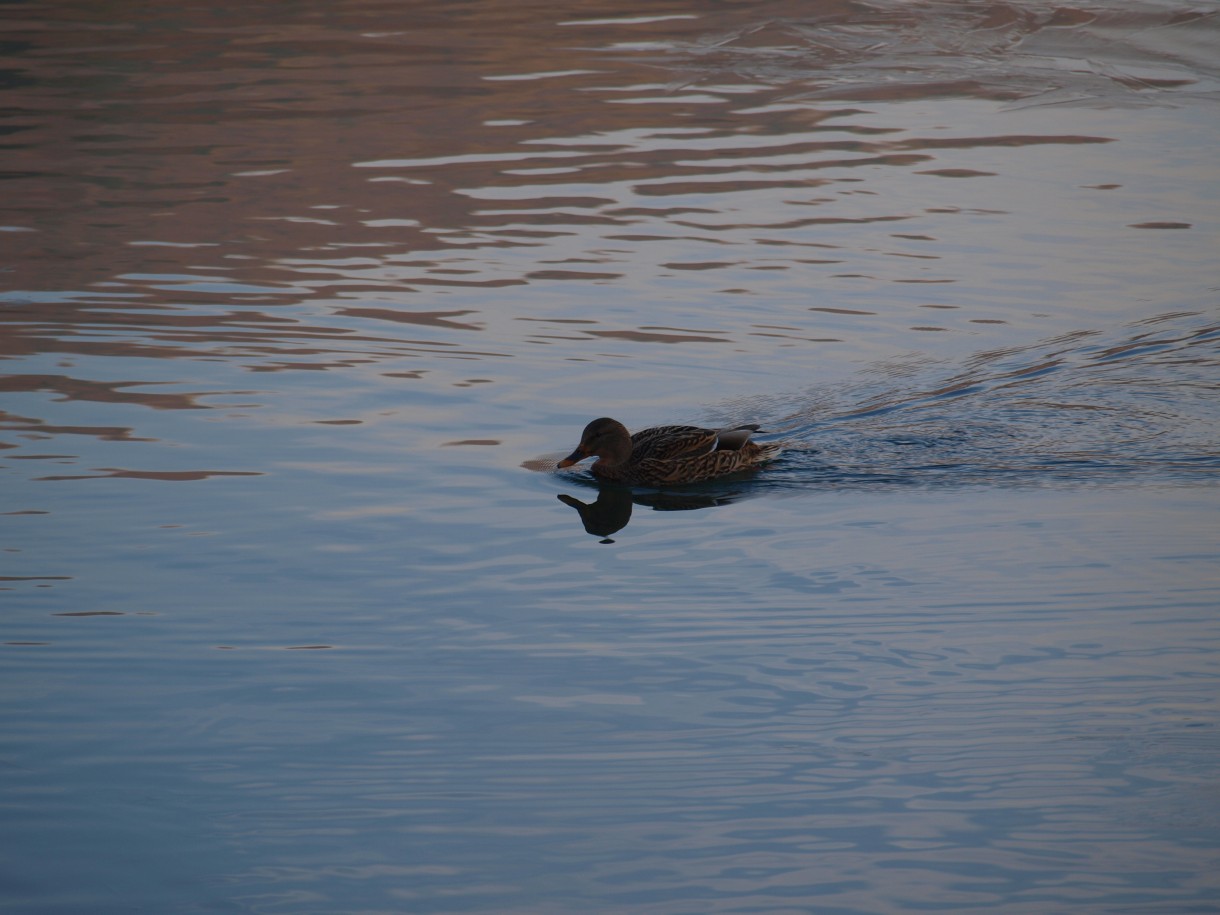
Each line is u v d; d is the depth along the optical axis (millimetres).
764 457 16891
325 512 14859
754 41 38562
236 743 10477
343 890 8773
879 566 13828
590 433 16375
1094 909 8492
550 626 12492
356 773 10102
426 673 11586
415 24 40938
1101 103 33156
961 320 21125
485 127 32062
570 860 9086
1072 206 26266
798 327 20859
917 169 28797
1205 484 15789
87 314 21125
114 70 36219
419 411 17828
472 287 22531
